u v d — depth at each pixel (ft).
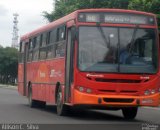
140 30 60.54
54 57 69.97
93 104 58.44
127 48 59.72
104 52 59.26
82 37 59.41
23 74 93.86
